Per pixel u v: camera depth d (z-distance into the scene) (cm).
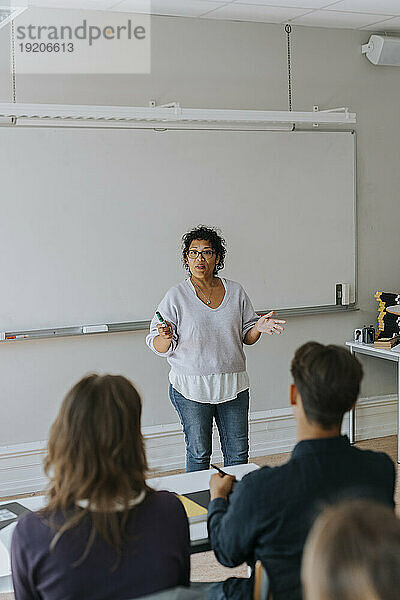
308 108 545
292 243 546
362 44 561
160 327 387
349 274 568
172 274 509
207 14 497
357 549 80
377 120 571
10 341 462
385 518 83
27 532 168
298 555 182
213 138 514
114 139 484
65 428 170
